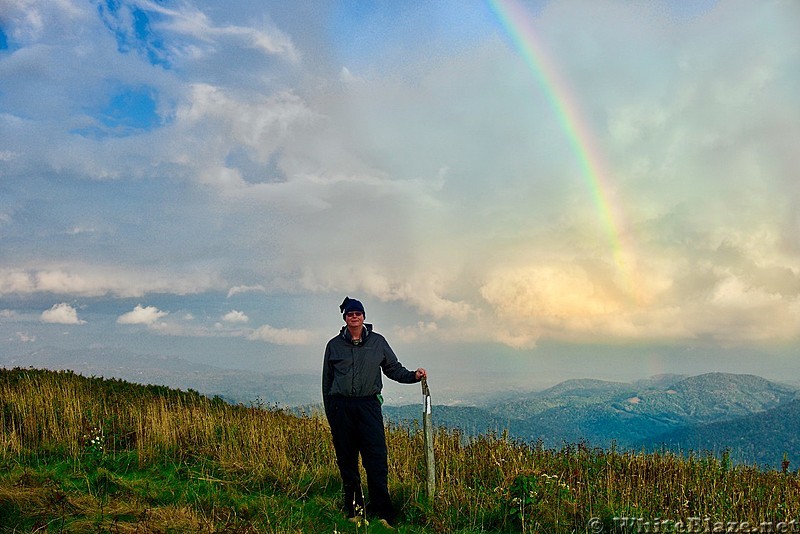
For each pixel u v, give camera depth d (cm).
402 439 1148
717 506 804
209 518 749
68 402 1305
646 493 861
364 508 757
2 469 928
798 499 840
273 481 929
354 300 787
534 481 784
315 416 1298
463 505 820
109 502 777
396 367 813
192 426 1177
